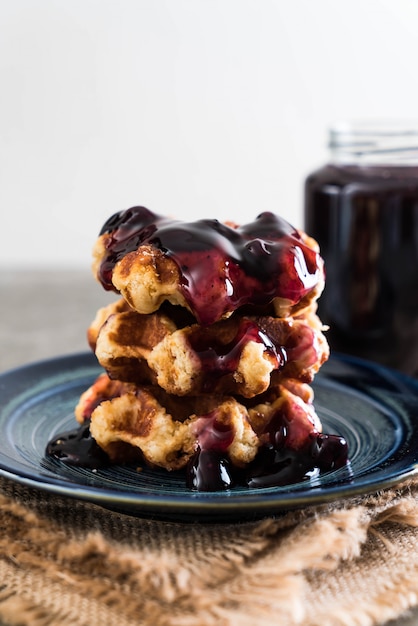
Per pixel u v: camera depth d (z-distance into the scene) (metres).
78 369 0.62
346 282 0.70
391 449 0.53
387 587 0.45
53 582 0.45
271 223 0.52
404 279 0.69
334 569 0.46
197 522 0.49
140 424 0.52
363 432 0.56
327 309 0.71
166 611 0.43
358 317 0.70
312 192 0.71
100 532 0.48
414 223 0.68
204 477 0.50
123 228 0.53
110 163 1.38
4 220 1.39
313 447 0.52
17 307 0.91
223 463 0.51
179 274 0.50
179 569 0.45
